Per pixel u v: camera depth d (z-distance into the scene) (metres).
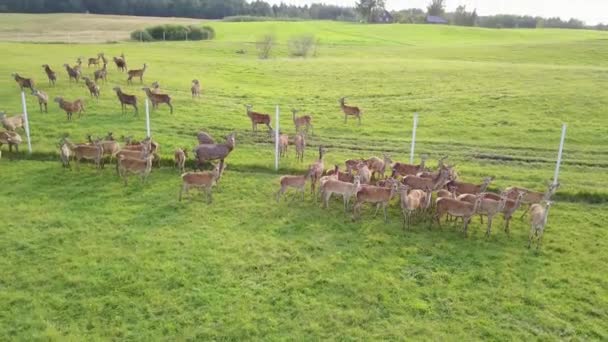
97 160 20.62
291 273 13.80
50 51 56.50
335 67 49.84
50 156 22.19
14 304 12.23
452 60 59.03
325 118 30.91
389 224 16.75
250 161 22.31
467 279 13.64
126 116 28.52
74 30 99.50
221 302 12.48
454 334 11.54
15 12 137.38
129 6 155.88
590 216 17.55
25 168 20.84
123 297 12.59
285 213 17.38
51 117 27.39
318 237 15.77
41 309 12.06
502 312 12.34
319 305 12.45
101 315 11.97
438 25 116.75
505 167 22.67
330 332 11.55
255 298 12.68
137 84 37.09
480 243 15.62
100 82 36.72
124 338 11.24
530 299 12.80
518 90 37.28
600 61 56.47
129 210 17.30
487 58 60.97
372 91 38.84
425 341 11.30
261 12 186.12
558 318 12.14
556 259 14.74
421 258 14.65
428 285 13.36
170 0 162.88
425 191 17.89
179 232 15.85
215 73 44.69
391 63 53.06
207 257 14.44
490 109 32.50
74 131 25.27
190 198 18.42
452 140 26.58
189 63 49.72
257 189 19.47
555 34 101.88
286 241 15.46
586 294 13.06
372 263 14.34
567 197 19.22
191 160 21.91
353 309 12.36
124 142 23.42
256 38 88.06
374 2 152.50
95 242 15.14
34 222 16.27
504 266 14.31
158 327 11.59
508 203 15.99
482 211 15.85
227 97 35.28
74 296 12.60
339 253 14.80
